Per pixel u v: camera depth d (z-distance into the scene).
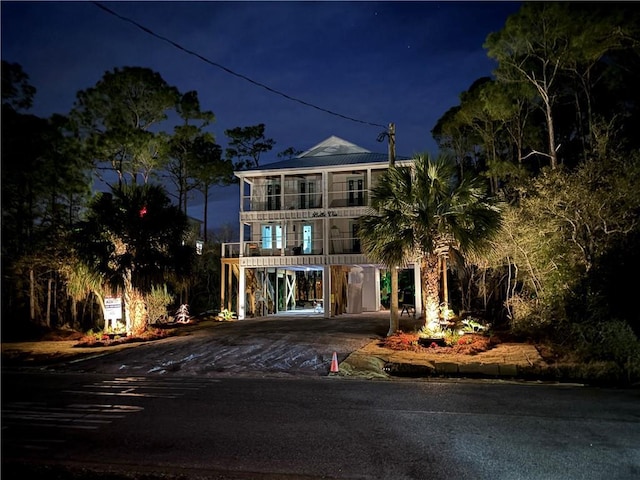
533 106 26.81
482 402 8.95
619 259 15.46
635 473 5.37
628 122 23.14
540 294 16.61
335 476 5.38
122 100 31.14
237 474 5.43
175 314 26.62
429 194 15.50
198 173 37.53
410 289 37.53
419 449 6.21
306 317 26.45
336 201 28.78
